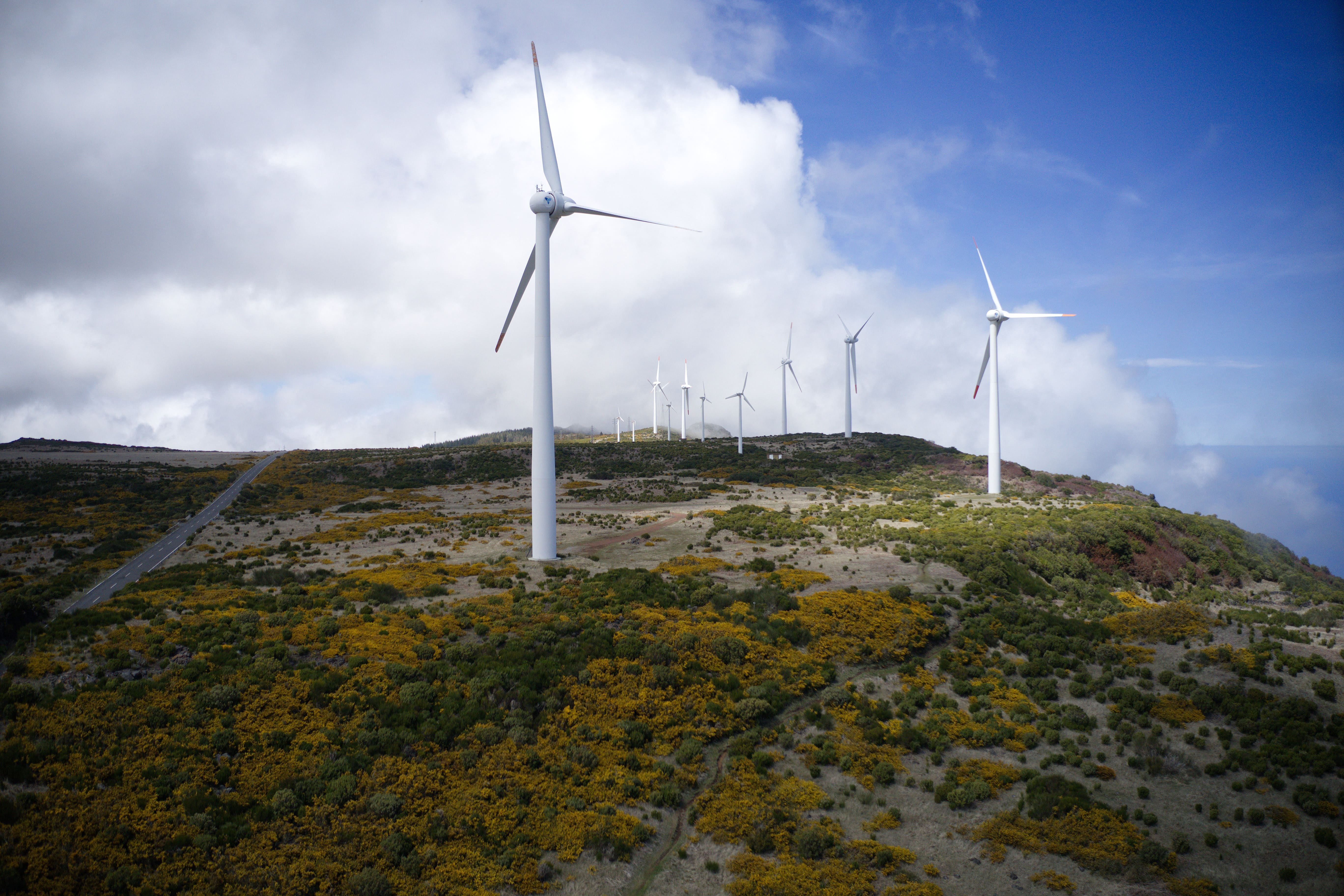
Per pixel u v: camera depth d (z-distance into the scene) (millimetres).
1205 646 46875
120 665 35312
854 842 28297
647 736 35219
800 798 31188
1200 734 36469
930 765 34219
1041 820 29656
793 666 42094
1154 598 66812
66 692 32688
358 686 35375
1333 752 33094
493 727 33562
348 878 25219
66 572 69812
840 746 35250
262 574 58688
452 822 28344
